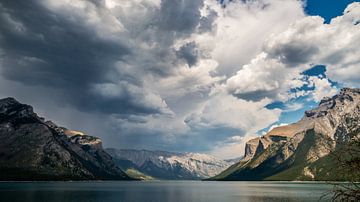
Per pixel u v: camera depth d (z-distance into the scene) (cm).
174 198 19562
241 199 18725
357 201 2019
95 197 19825
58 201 16600
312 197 19288
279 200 17588
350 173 2045
